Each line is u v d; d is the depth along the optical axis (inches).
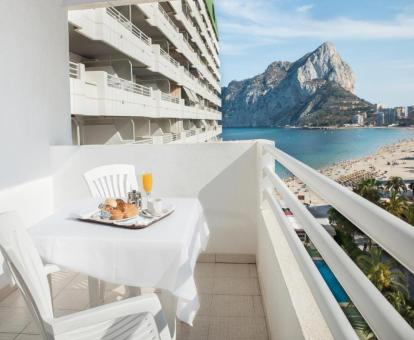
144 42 623.5
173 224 78.7
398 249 22.0
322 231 45.1
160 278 69.6
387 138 2258.9
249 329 97.3
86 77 417.1
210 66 1796.3
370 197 642.2
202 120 1496.1
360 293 28.3
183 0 1030.4
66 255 72.2
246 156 144.5
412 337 19.5
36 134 143.3
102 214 82.4
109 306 54.2
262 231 116.3
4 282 117.4
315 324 52.2
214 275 133.4
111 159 151.3
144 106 598.2
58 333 51.9
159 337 57.4
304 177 58.5
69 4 162.1
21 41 134.3
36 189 142.4
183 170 148.3
